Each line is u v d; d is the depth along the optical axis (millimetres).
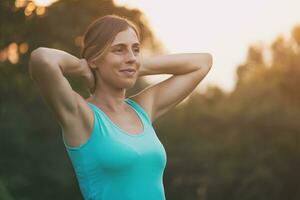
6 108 34750
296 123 42344
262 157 42281
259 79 47656
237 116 44594
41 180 38969
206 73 5656
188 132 49656
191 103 50375
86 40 5113
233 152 44156
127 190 4910
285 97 43781
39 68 4801
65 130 4969
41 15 28359
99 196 4934
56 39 28859
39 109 38781
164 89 5559
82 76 5098
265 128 43312
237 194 42250
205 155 46531
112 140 4934
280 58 47094
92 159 4922
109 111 5082
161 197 5023
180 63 5594
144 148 4992
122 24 5062
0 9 27453
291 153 42281
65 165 40281
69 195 40156
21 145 37000
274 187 41094
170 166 48094
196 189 46781
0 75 28625
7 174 35906
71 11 29172
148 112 5414
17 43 28250
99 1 29547
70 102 4883
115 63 5020
